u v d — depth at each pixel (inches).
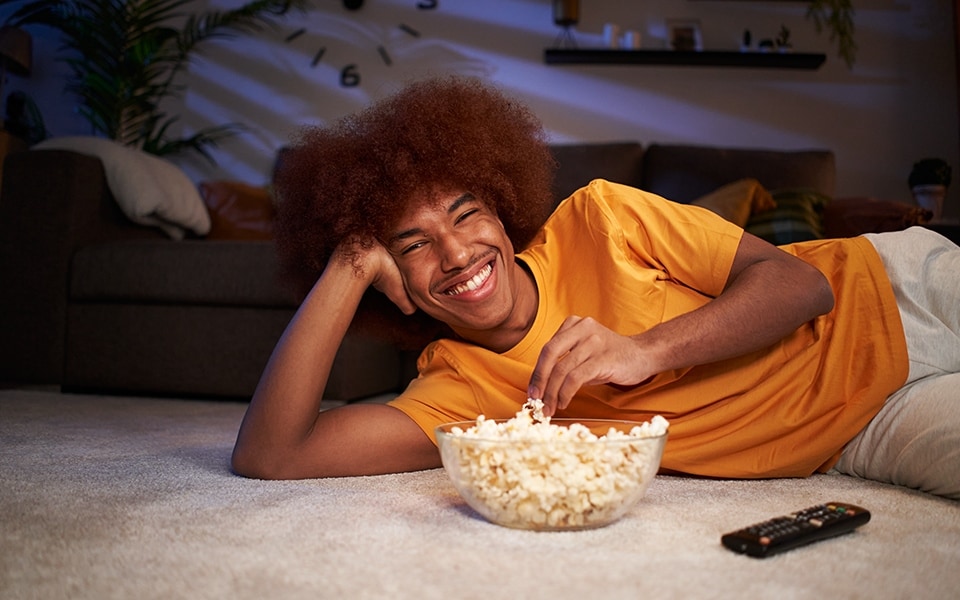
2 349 108.7
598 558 30.8
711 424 47.4
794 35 163.3
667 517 37.5
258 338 101.7
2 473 49.3
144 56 155.9
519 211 50.6
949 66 160.9
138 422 77.6
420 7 168.4
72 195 109.3
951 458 42.3
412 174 44.1
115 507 40.1
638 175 135.9
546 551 31.8
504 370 47.9
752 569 29.6
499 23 166.9
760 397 47.3
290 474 46.8
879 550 32.5
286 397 45.8
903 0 162.1
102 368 106.2
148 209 117.1
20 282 108.5
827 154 132.6
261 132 171.2
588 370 39.0
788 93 162.6
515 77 166.1
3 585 28.8
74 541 34.1
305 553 31.8
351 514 38.1
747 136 162.7
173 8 171.6
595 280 47.6
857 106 161.9
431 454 49.5
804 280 45.0
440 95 48.6
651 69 163.9
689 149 135.2
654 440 35.1
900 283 49.5
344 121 50.4
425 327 55.4
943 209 160.4
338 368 95.5
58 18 151.6
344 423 47.6
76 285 106.5
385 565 30.1
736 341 43.1
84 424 75.0
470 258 44.1
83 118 170.7
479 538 33.8
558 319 48.1
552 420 40.6
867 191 161.3
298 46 170.9
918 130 161.0
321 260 50.8
